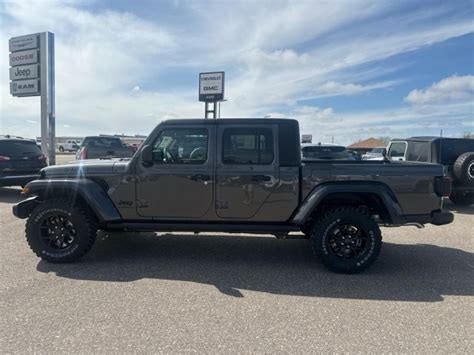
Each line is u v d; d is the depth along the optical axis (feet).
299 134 15.25
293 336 9.75
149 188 15.47
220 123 15.37
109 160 17.63
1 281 13.42
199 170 15.24
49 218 15.56
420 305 11.86
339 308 11.57
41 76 44.73
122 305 11.48
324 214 14.97
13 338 9.41
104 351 8.87
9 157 32.04
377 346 9.31
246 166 15.16
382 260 16.71
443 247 19.01
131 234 20.71
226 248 18.28
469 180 28.99
